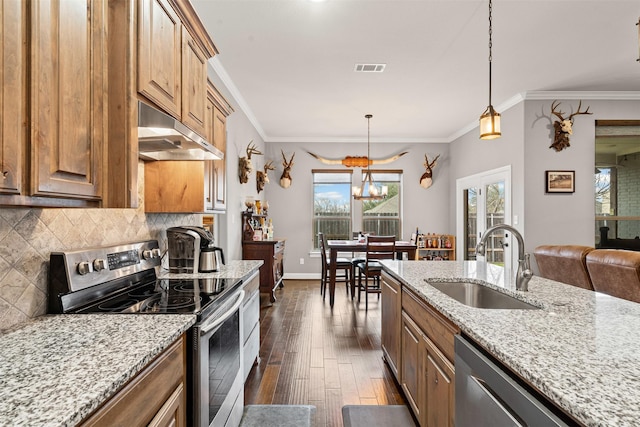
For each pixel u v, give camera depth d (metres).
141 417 0.97
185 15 1.81
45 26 0.96
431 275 2.28
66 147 1.04
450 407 1.39
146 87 1.39
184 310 1.42
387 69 3.72
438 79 4.00
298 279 6.87
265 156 6.91
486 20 2.79
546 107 4.52
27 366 0.89
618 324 1.22
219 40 3.10
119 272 1.72
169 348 1.17
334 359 2.95
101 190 1.22
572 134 4.50
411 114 5.38
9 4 0.85
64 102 1.04
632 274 2.67
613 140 4.70
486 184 5.50
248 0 2.52
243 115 4.91
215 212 2.68
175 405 1.20
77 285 1.43
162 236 2.46
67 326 1.22
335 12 2.68
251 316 2.53
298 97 4.60
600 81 4.11
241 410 2.08
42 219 1.37
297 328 3.76
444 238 6.69
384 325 2.85
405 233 6.96
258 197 6.20
